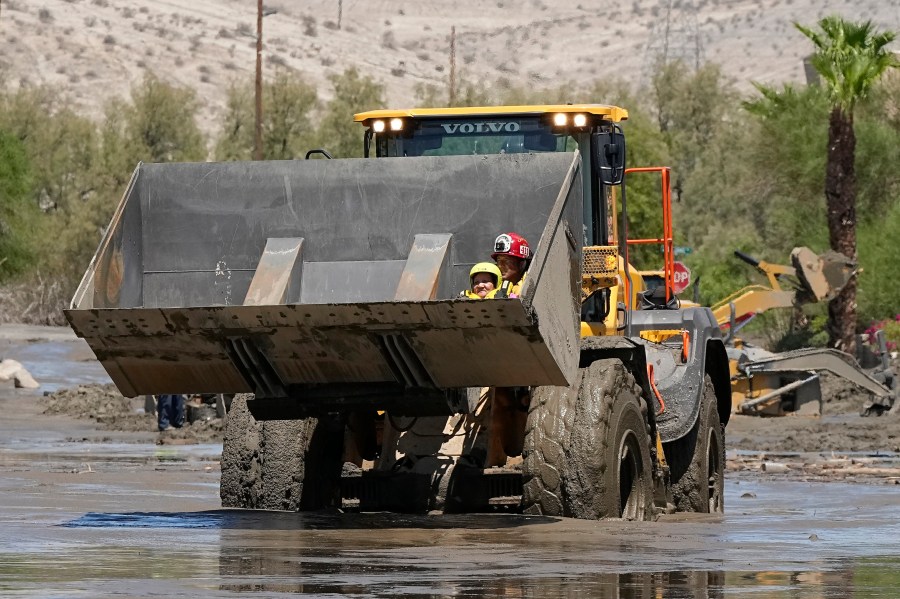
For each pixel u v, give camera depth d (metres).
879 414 72.50
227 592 16.25
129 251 26.73
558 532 23.50
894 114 132.88
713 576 17.94
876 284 109.94
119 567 18.48
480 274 25.73
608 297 30.55
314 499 27.30
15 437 60.66
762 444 58.34
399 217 26.75
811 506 31.02
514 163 26.52
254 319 23.78
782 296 79.50
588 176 31.42
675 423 30.36
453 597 15.98
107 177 196.00
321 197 26.94
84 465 42.25
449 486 26.61
